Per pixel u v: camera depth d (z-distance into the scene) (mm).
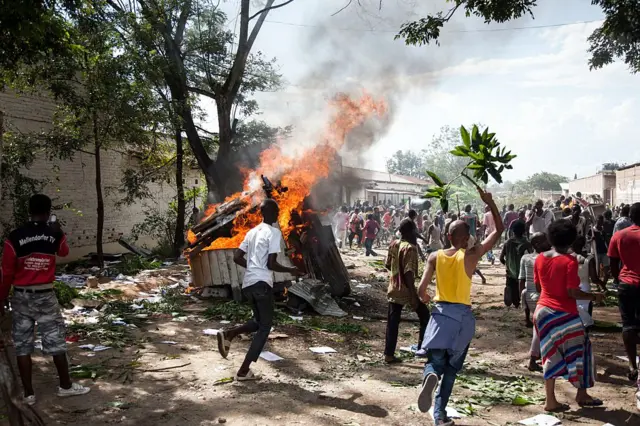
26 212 12805
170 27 16031
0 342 3166
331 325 8094
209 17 16359
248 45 16953
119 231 19219
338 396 5055
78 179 16875
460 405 4840
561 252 4852
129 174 17297
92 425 4281
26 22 6965
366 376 5770
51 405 4680
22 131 14445
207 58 16969
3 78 11016
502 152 4105
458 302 4285
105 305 9008
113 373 5562
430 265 4418
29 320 4695
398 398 5023
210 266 9453
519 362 6531
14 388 3084
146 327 7656
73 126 13773
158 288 11008
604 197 42438
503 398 5082
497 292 12141
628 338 5676
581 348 4773
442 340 4207
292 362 6160
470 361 6523
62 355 4852
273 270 5492
